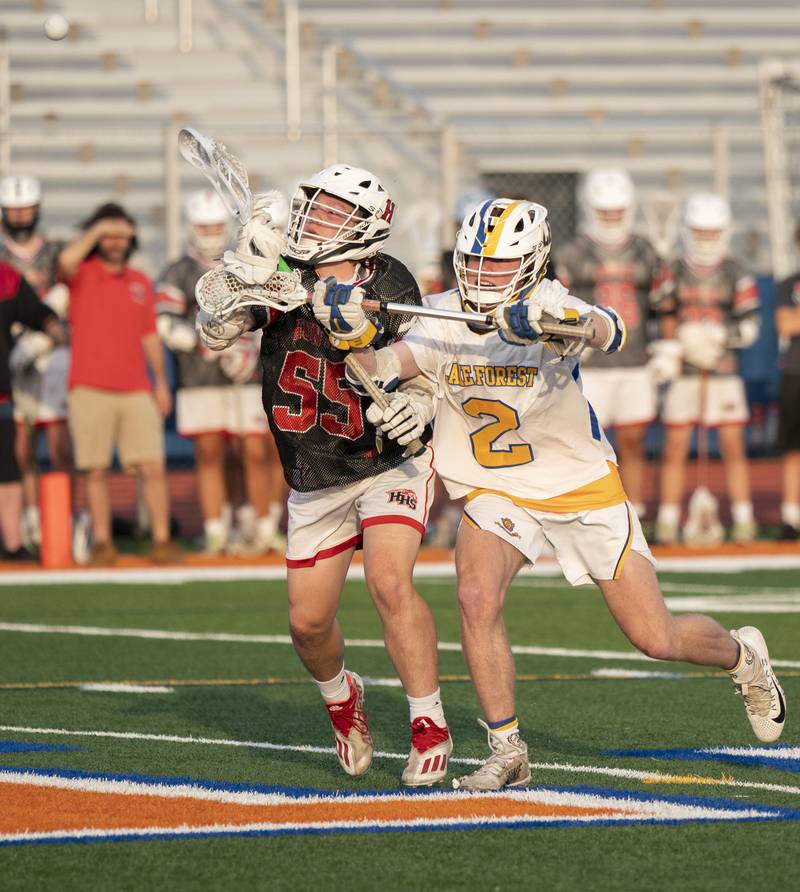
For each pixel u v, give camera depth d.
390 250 56.38
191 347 37.88
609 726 19.31
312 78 72.94
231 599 32.28
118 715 20.19
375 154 69.12
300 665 24.42
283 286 15.28
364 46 75.75
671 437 40.88
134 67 72.56
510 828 14.21
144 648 26.19
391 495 15.98
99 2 75.81
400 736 18.89
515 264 15.50
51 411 40.31
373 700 21.30
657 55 76.81
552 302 14.84
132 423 37.00
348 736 16.36
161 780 16.17
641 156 72.50
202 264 37.78
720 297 39.91
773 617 28.83
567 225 70.12
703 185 71.94
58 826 14.23
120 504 52.38
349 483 15.90
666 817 14.59
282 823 14.38
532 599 32.19
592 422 16.47
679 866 12.98
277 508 40.38
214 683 22.78
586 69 76.12
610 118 73.81
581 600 32.03
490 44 76.12
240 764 17.09
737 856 13.29
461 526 16.41
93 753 17.64
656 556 39.03
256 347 38.31
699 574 35.56
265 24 76.69
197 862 13.08
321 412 15.70
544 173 70.62
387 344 16.23
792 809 14.91
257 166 67.81
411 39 76.75
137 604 31.59
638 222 69.56
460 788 15.75
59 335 36.62
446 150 46.88
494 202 15.85
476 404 16.12
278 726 19.47
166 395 37.66
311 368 15.65
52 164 68.62
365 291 16.12
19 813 14.73
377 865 13.00
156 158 69.19
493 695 15.75
